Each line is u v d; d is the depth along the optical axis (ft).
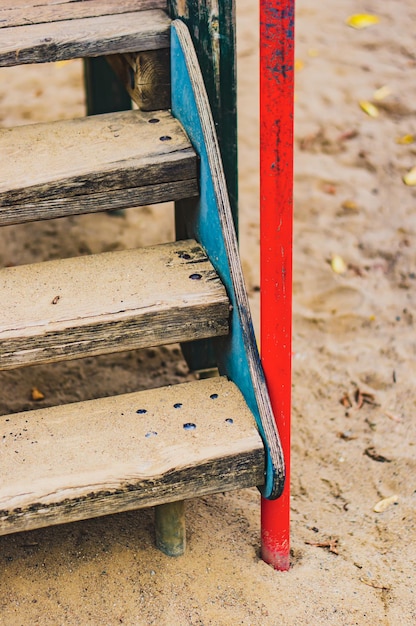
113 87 13.43
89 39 8.91
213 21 8.75
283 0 6.90
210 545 9.07
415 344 12.12
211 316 8.25
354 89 16.94
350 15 19.34
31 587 8.60
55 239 13.96
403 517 9.78
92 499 7.60
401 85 17.06
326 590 8.73
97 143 8.79
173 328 8.23
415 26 18.89
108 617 8.39
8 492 7.47
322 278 13.21
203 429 8.02
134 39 8.95
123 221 14.39
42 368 11.94
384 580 8.93
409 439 10.82
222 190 8.24
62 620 8.35
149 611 8.43
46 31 9.02
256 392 7.98
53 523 7.61
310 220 14.21
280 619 8.41
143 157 8.50
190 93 8.55
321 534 9.53
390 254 13.58
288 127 7.29
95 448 7.87
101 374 11.92
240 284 8.13
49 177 8.32
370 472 10.41
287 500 8.57
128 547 8.98
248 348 8.06
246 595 8.60
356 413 11.21
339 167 15.21
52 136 8.98
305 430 11.00
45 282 8.50
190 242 9.07
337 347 12.15
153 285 8.40
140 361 12.14
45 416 8.23
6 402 11.37
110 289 8.38
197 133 8.50
